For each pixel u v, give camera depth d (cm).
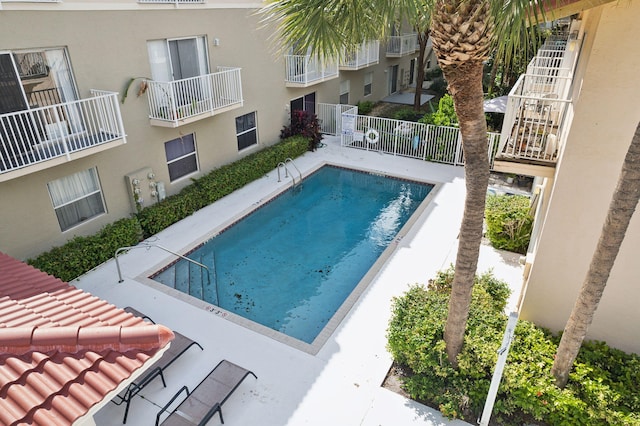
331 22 530
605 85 590
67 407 429
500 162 793
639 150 470
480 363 685
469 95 504
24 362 462
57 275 1034
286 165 1808
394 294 1005
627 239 643
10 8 898
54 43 994
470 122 524
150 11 1195
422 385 709
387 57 2733
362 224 1424
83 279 1075
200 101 1356
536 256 730
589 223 670
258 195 1543
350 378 777
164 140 1344
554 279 732
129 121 1217
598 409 610
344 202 1580
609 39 568
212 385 725
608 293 691
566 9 566
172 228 1328
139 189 1270
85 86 1084
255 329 910
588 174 643
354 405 723
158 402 734
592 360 688
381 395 741
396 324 771
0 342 472
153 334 496
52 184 1072
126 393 730
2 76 929
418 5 490
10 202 981
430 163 1802
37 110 916
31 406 423
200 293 1079
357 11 518
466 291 638
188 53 1355
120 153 1212
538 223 934
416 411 707
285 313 1013
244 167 1587
